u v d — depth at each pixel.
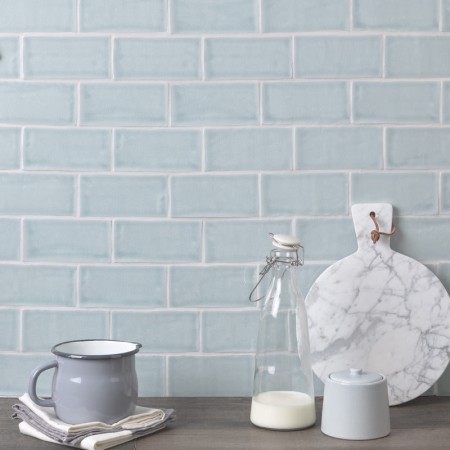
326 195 1.83
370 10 1.81
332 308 1.81
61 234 1.85
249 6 1.81
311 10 1.81
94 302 1.85
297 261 1.65
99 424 1.54
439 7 1.81
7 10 1.83
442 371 1.81
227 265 1.84
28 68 1.83
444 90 1.81
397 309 1.81
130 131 1.83
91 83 1.83
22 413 1.62
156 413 1.62
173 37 1.82
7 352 1.86
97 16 1.82
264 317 1.65
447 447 1.50
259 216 1.83
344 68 1.81
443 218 1.83
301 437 1.56
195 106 1.83
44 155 1.84
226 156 1.83
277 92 1.82
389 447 1.50
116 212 1.84
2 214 1.85
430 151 1.82
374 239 1.80
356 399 1.54
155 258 1.84
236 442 1.53
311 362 1.72
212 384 1.86
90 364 1.55
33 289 1.85
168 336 1.85
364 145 1.82
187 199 1.83
